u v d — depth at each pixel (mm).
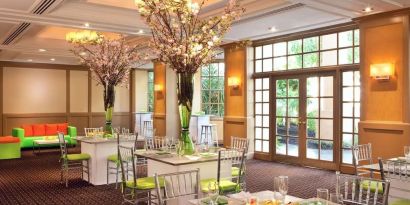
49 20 7215
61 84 14469
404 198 4168
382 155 6547
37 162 9688
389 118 6465
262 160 9383
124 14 7652
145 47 9477
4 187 6836
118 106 15680
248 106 9531
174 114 12625
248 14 6910
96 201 5855
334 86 7914
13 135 11898
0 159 10148
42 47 10625
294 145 8781
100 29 7902
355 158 5133
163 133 12562
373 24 6645
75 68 14742
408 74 6184
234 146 6570
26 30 8109
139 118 15742
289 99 8859
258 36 8969
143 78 16031
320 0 5758
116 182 6602
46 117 14188
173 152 5254
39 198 6059
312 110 8367
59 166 9078
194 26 4602
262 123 9500
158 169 5062
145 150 5586
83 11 7195
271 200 2781
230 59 9938
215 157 4836
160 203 3088
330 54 7969
